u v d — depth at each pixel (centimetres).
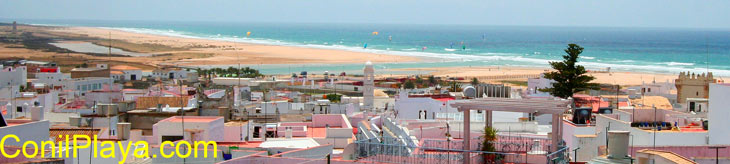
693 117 7775
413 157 4400
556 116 3994
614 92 13712
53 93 12606
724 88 5772
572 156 4947
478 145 4681
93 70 18025
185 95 11500
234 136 6844
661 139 5969
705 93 12325
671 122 7250
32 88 14212
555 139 4016
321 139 6625
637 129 6016
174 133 6519
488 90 11388
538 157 4244
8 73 15712
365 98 12562
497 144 4638
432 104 9906
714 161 4494
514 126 7069
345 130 6906
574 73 11231
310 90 17688
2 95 11906
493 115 7706
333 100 12781
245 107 9450
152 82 18725
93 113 8650
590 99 10388
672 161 3281
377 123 8675
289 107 10194
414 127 7194
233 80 16588
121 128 6781
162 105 9962
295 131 7662
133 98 11119
